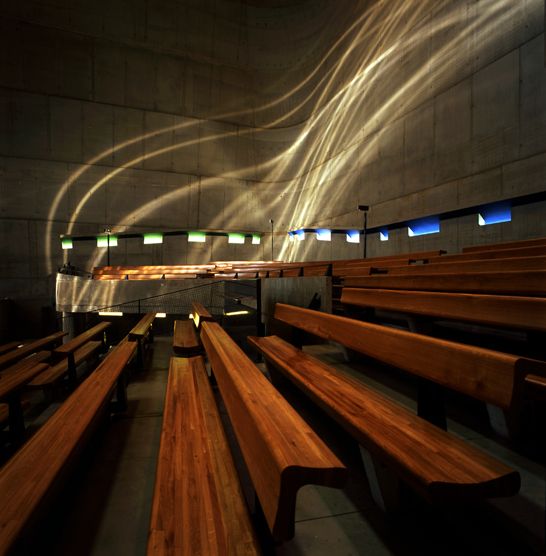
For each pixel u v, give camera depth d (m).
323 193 11.71
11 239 11.14
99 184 11.88
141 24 11.87
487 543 1.01
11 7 10.77
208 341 2.37
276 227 13.55
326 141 11.63
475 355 0.99
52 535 1.22
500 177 6.40
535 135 5.84
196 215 12.91
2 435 2.28
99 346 4.27
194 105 12.72
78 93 11.54
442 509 1.15
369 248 9.84
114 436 2.08
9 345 3.87
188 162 12.77
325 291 2.99
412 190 8.41
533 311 1.16
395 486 1.17
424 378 1.33
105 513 1.35
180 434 1.39
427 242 7.98
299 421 0.99
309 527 1.13
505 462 1.24
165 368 3.73
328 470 0.74
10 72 10.94
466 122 7.06
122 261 12.16
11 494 0.89
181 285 5.97
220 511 0.95
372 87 9.69
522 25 6.03
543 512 0.99
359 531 1.11
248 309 4.68
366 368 2.49
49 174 11.42
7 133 11.02
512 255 2.52
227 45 12.80
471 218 6.97
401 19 8.73
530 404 1.33
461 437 1.44
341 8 10.98
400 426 1.03
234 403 1.33
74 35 11.34
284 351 2.12
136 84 12.06
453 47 7.34
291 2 12.61
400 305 1.96
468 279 1.86
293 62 12.91
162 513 0.93
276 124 13.41
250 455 1.02
